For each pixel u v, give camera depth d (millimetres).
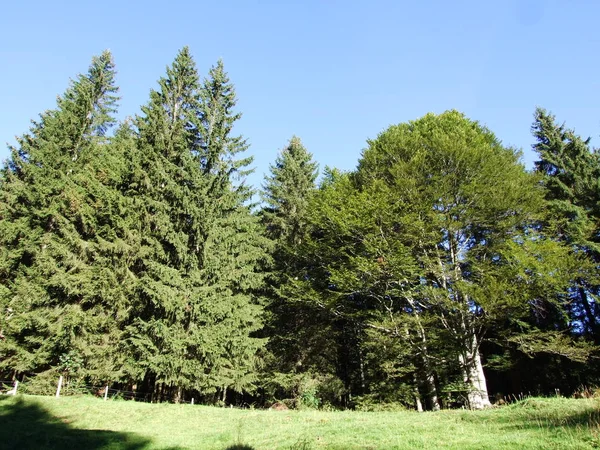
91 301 18812
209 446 9422
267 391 21500
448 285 17531
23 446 8781
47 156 22484
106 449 9070
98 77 28109
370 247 16797
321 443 8578
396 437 8375
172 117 24062
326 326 22281
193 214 19453
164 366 16484
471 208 16969
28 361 17531
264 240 23703
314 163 29172
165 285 17734
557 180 22281
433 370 17188
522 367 20516
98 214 20594
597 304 20516
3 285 19906
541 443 6559
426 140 19422
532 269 14062
